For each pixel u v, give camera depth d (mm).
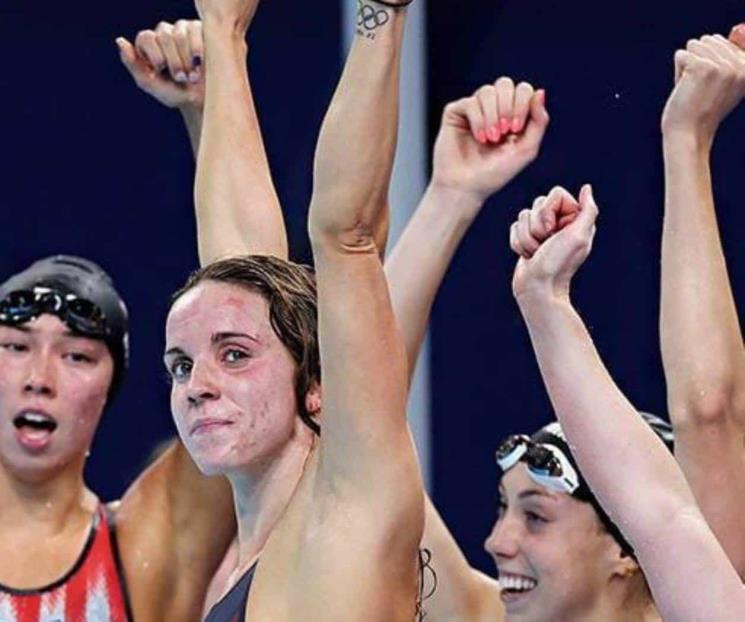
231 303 12734
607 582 16484
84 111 27578
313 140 27016
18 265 27250
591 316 25281
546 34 26031
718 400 14180
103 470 26016
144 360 26672
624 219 25469
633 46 25766
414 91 25375
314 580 12086
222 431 12578
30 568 17203
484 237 25875
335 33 27234
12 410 17266
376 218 12266
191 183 27344
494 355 25734
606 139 25672
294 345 12711
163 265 27125
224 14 16188
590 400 12367
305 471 12562
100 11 27734
